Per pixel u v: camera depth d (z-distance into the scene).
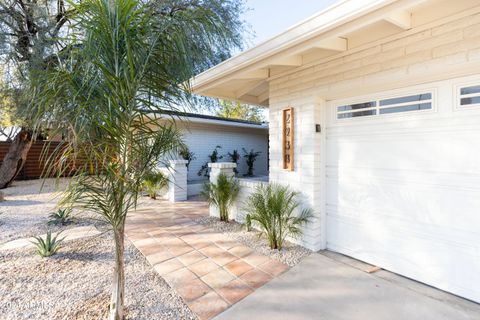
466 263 2.64
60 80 1.80
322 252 3.85
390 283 2.95
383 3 2.22
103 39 1.78
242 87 5.58
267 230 3.99
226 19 6.87
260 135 14.47
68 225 5.21
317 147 3.87
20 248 3.99
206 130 11.77
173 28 2.01
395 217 3.18
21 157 10.02
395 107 3.16
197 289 2.82
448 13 2.50
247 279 3.04
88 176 1.97
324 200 3.98
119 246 2.26
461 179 2.65
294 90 4.12
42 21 6.40
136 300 2.63
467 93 2.61
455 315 2.38
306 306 2.52
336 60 3.51
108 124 1.85
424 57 2.70
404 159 3.09
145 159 2.18
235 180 5.53
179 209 6.86
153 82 2.07
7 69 6.75
